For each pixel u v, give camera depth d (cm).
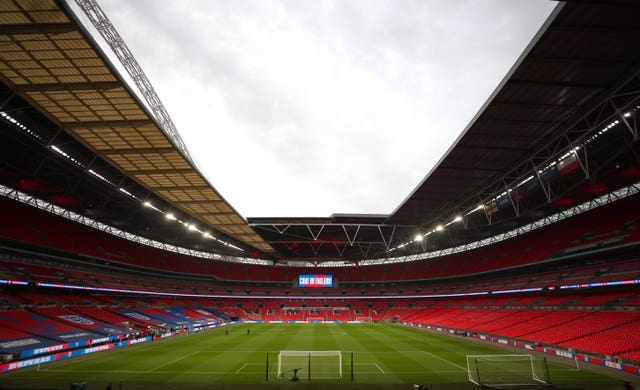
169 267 7225
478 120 3209
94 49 2225
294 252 9288
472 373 2450
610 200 4675
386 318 8050
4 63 2355
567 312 4175
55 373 2417
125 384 2141
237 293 8512
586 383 2139
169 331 4903
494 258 6350
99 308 5016
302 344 4003
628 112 2662
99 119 2967
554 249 4928
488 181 4631
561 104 2970
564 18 2114
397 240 7881
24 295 4147
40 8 1953
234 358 3038
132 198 4844
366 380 2264
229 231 6588
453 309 6719
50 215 5150
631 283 3597
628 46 2336
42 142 3253
